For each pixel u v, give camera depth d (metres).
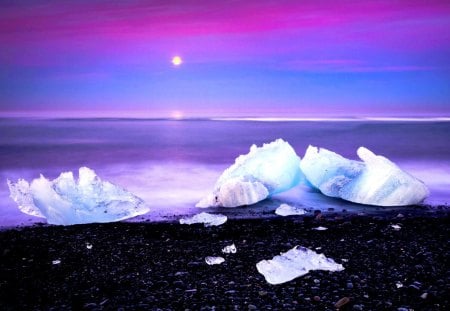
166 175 14.52
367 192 10.30
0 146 22.67
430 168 15.60
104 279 5.99
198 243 7.55
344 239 7.62
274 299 5.27
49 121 49.66
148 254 6.99
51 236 8.03
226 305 5.13
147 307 5.10
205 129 33.59
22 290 5.66
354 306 5.02
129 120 51.09
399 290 5.46
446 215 9.30
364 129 32.12
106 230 8.40
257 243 7.48
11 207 10.45
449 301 5.16
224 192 10.16
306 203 10.48
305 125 37.31
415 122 40.53
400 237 7.69
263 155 11.43
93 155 19.19
